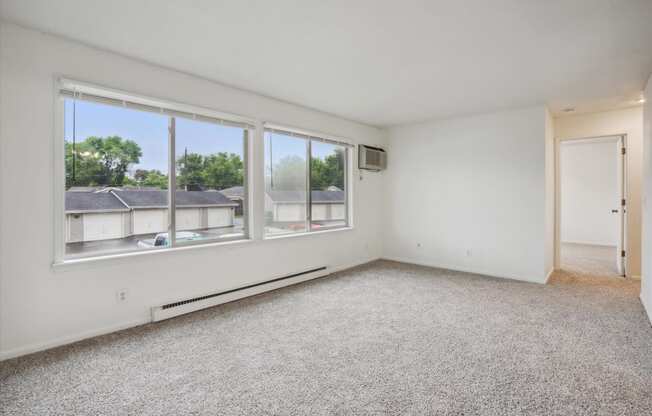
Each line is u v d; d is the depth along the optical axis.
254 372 2.11
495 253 4.61
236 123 3.56
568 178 7.68
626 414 1.70
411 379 2.03
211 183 3.44
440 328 2.79
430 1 1.96
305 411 1.73
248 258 3.67
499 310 3.22
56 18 2.15
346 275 4.62
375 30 2.32
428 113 4.66
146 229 2.98
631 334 2.65
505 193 4.51
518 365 2.18
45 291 2.38
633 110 4.36
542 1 1.95
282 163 4.14
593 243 7.41
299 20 2.19
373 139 5.50
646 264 3.19
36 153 2.33
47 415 1.70
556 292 3.81
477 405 1.77
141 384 1.97
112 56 2.66
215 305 3.35
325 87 3.54
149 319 2.90
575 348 2.42
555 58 2.78
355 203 5.21
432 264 5.23
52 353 2.33
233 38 2.44
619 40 2.45
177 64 2.91
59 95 2.43
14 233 2.25
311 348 2.44
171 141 3.12
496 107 4.36
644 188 3.34
